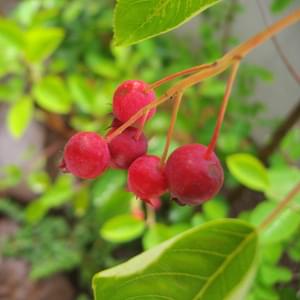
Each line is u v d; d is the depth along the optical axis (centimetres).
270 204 16
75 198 28
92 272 38
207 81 26
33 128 43
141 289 7
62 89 23
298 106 20
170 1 7
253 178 16
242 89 27
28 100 24
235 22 30
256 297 16
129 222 20
